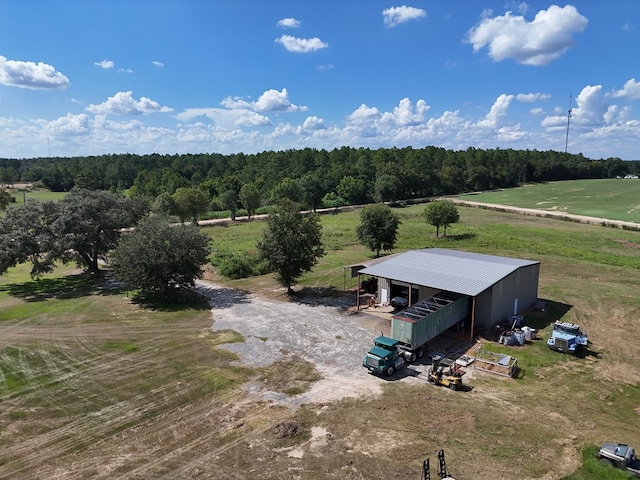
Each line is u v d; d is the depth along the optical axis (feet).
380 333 97.55
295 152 616.80
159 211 259.80
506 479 50.83
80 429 61.98
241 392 72.28
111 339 96.07
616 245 197.88
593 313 110.52
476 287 94.02
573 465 53.36
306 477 51.57
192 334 98.53
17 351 89.86
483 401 68.64
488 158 618.03
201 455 55.98
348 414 65.16
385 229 172.76
